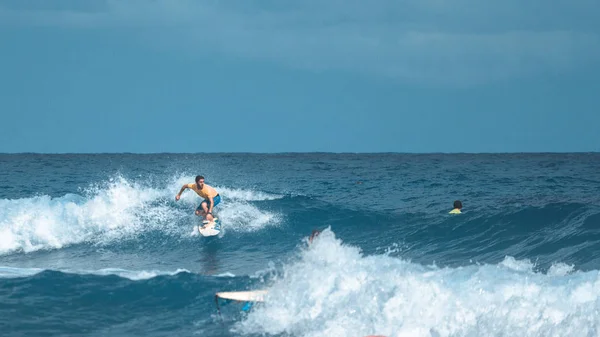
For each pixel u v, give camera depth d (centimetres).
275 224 1720
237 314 830
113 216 1725
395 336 682
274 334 745
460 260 1330
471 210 1817
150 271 1210
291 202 1942
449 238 1551
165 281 1002
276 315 800
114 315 844
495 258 1325
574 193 2919
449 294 757
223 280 1007
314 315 769
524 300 729
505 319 693
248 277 1023
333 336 707
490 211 1730
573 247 1341
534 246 1392
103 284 990
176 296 928
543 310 704
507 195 2806
